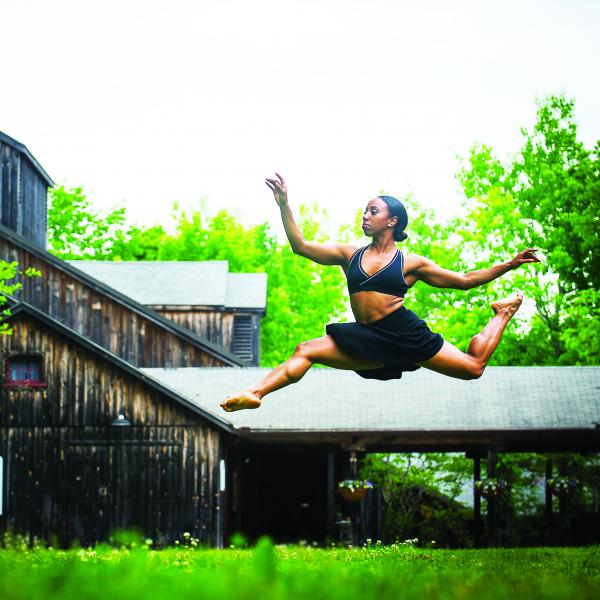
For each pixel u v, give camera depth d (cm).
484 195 4716
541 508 3728
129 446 2984
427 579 753
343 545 2822
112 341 3847
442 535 3694
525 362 4462
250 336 4266
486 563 1074
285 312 5544
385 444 3136
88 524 2966
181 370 3456
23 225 3959
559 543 3225
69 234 6631
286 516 3647
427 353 770
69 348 3028
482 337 787
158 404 2995
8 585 635
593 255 4378
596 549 1762
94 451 2992
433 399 3098
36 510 2977
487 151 4881
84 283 3862
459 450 3183
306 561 1174
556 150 4856
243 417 2997
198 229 6347
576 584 724
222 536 2956
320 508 3647
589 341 3941
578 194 4438
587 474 3706
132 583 621
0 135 3897
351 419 2959
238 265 6231
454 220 4688
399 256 776
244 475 3556
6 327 2895
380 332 765
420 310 4600
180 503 2959
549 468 3362
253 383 3331
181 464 2972
